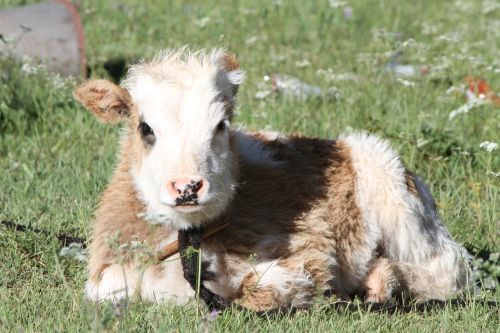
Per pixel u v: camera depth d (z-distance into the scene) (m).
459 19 25.72
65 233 11.42
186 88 9.30
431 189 13.55
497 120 15.56
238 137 10.46
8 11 18.20
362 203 10.80
